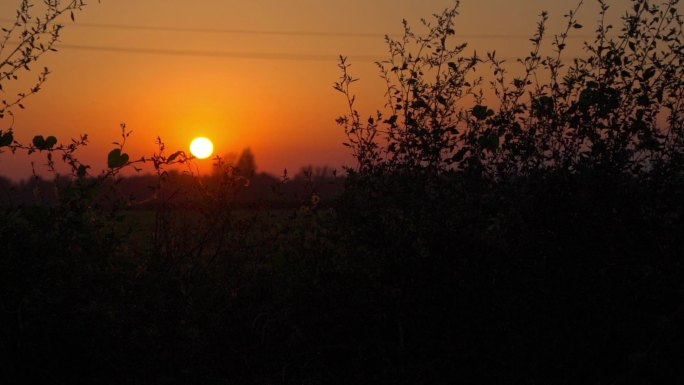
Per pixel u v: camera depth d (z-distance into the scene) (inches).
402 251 213.0
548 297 190.1
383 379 198.7
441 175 219.9
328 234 231.3
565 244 195.5
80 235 223.3
